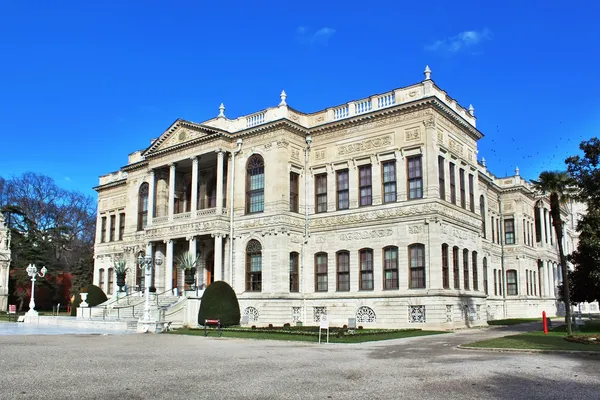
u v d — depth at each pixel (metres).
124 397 13.69
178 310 45.34
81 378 16.78
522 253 71.50
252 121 51.47
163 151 55.97
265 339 32.88
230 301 44.25
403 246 43.62
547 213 81.81
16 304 84.25
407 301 42.56
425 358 22.30
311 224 49.28
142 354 23.98
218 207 50.50
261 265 48.12
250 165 50.78
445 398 13.66
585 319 62.56
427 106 43.81
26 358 22.16
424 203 42.94
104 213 74.06
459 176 47.50
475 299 46.84
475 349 25.69
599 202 40.12
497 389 14.93
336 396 13.93
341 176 48.56
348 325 42.78
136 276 62.31
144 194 63.53
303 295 48.22
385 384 15.76
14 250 85.69
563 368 19.05
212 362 21.03
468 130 49.59
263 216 48.53
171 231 53.81
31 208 103.25
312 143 50.62
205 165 56.56
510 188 72.88
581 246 40.09
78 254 103.44
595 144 40.19
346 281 46.66
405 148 44.69
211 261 54.16
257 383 15.91
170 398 13.59
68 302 86.88
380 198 45.62
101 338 33.75
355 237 46.44
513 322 53.97
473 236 48.41
